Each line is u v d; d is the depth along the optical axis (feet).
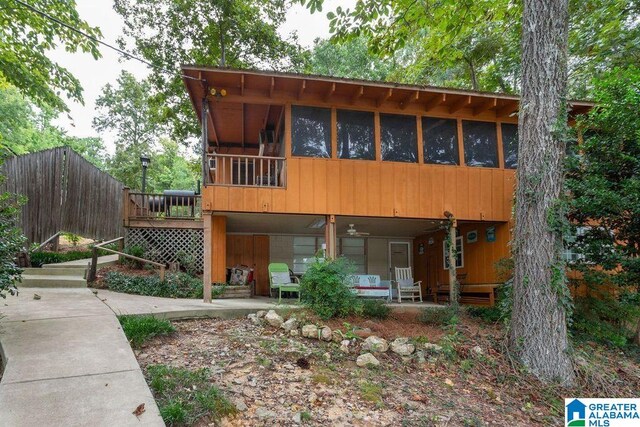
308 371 14.96
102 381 10.69
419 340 19.07
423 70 50.60
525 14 19.71
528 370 17.60
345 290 21.54
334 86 25.32
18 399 9.46
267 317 19.67
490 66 51.16
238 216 29.71
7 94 77.46
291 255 40.24
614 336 22.88
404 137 28.60
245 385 12.83
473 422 13.19
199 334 17.20
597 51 37.22
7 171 27.43
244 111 29.91
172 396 10.93
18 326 14.75
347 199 26.89
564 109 18.97
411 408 13.44
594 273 24.09
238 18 47.78
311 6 22.65
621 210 22.30
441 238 37.35
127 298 24.06
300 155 26.68
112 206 43.70
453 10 26.08
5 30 33.27
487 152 30.04
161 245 35.42
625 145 23.47
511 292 20.47
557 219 18.39
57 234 32.55
